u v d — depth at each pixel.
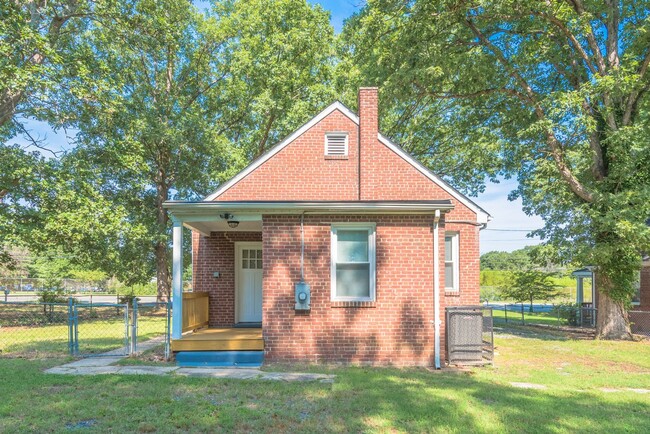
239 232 12.88
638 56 14.80
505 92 17.05
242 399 6.40
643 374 8.83
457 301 13.35
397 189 12.83
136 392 6.69
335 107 13.28
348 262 9.69
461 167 25.22
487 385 7.54
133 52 21.55
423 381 7.73
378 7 15.88
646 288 18.66
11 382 7.18
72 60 16.22
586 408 6.20
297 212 9.52
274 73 23.77
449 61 15.50
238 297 12.84
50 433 4.97
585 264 15.06
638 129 13.13
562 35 15.76
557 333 16.94
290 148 13.09
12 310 22.92
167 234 24.08
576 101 12.98
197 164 24.91
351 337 9.32
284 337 9.30
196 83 26.97
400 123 24.25
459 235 13.51
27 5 15.30
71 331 10.26
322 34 25.11
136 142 19.58
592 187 14.80
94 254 20.48
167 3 20.59
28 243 16.78
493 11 13.96
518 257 66.31
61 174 16.84
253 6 25.41
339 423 5.45
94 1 16.55
